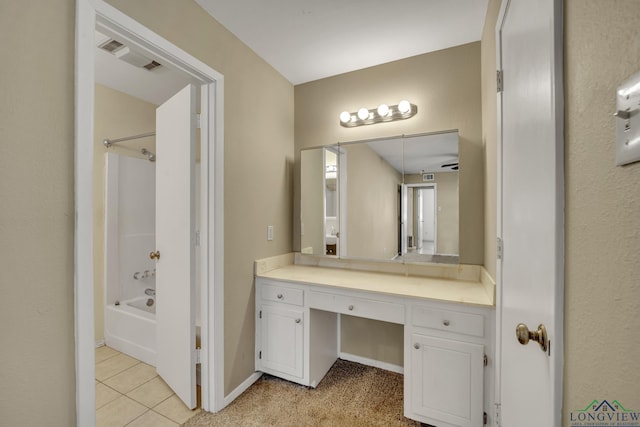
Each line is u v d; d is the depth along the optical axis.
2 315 0.88
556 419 0.60
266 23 1.73
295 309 1.89
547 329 0.66
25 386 0.92
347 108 2.30
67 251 1.02
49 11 0.97
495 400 1.31
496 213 1.31
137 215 2.79
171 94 2.69
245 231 1.93
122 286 2.66
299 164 2.47
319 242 2.36
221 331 1.70
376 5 1.59
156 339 2.15
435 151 1.98
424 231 2.00
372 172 2.18
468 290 1.63
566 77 0.58
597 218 0.48
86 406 1.05
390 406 1.73
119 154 2.65
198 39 1.57
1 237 0.87
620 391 0.42
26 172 0.92
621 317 0.42
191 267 1.68
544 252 0.68
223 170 1.73
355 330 2.29
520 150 0.91
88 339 1.06
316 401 1.78
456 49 1.95
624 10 0.41
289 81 2.44
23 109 0.92
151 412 1.68
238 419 1.62
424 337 1.51
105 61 2.10
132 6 1.24
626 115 0.40
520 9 0.90
